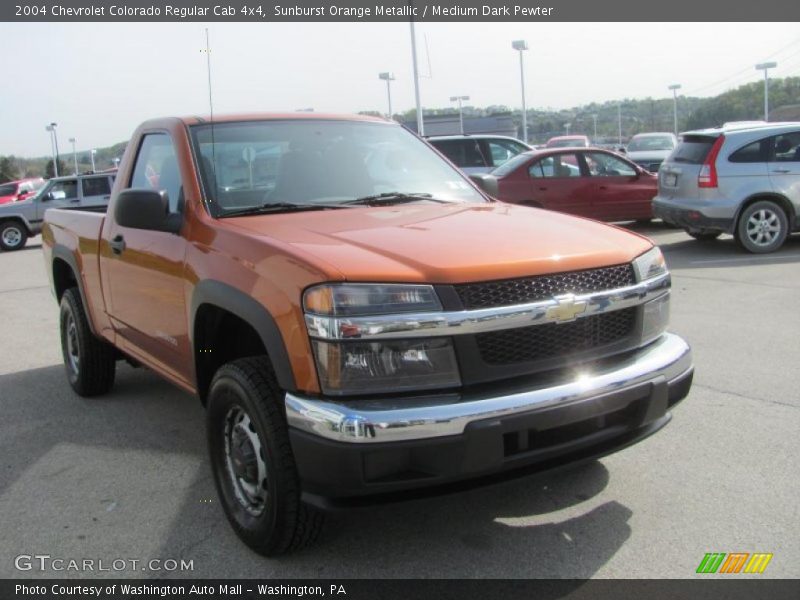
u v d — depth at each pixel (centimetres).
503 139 1559
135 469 407
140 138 445
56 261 559
